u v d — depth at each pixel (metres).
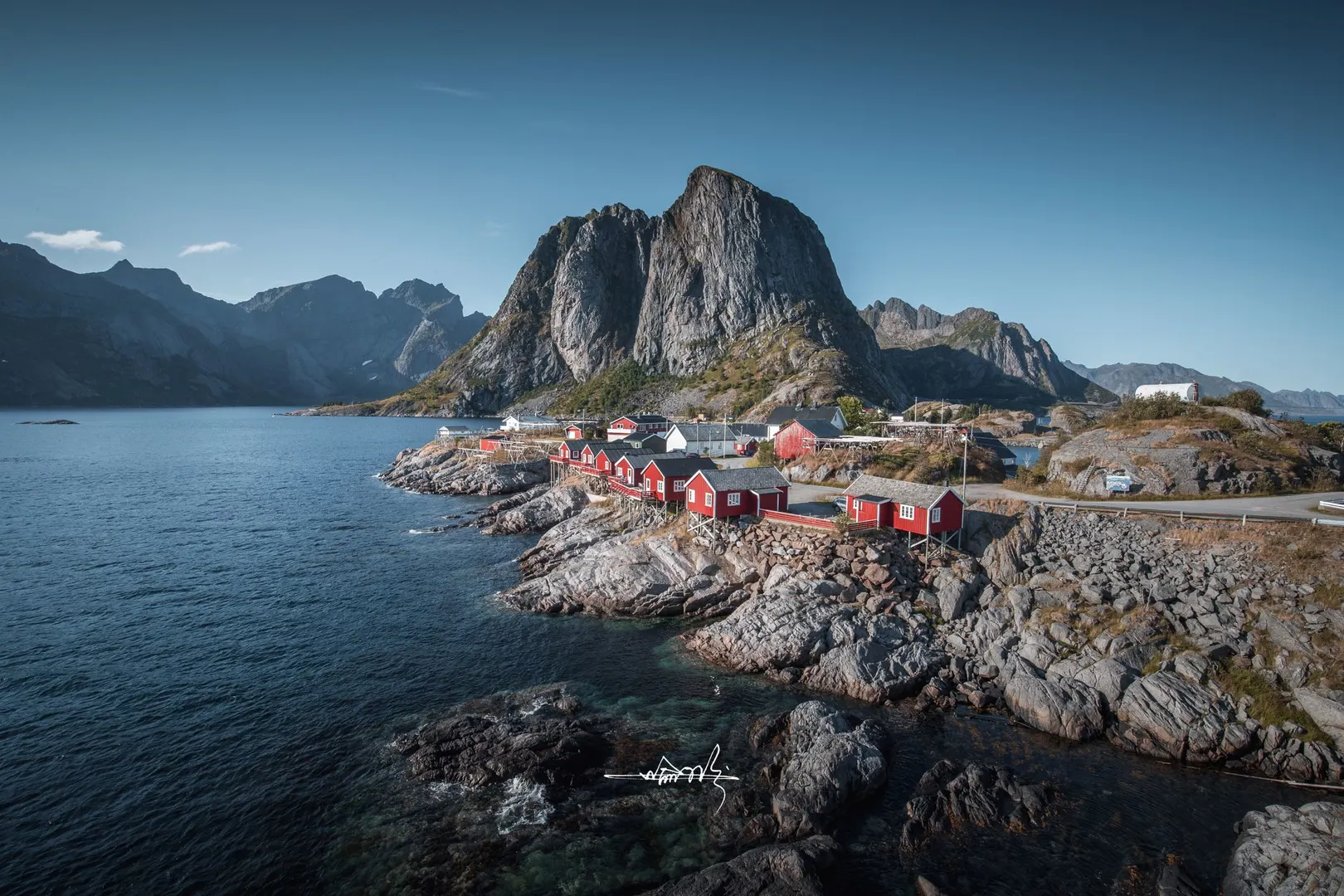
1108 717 36.09
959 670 40.97
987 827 28.39
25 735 35.81
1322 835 25.11
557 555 65.25
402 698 40.16
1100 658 38.78
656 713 38.22
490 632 50.34
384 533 83.12
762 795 30.39
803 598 47.41
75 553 72.38
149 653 46.28
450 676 43.09
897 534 54.06
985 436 98.06
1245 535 44.72
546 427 181.75
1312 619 37.06
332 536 81.06
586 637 49.41
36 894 25.36
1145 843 27.69
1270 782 31.38
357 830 28.78
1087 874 25.98
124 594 58.59
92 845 27.91
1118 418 69.88
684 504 68.00
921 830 28.17
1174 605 41.09
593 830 28.61
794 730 34.41
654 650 47.19
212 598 57.62
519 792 30.81
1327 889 22.58
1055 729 35.66
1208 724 33.81
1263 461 58.31
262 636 49.34
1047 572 47.09
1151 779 31.86
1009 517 53.44
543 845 27.75
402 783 31.77
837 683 40.66
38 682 41.81
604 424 156.62
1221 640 37.94
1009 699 37.97
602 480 85.44
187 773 32.69
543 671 43.78
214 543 77.44
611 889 25.53
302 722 37.38
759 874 24.72
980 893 25.08
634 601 53.84
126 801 30.59
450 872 26.47
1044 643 40.94
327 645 47.91
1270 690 34.78
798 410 118.19
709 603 53.72
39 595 58.16
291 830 28.86
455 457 133.50
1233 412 66.19
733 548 55.94
